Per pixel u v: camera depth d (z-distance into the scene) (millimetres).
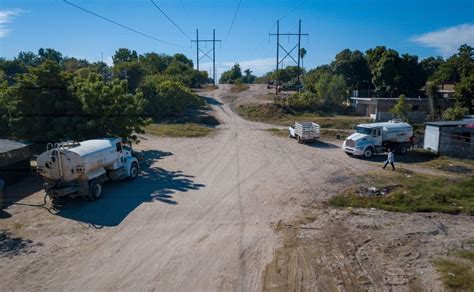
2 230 14672
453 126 31922
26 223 15414
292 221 16141
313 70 97188
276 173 24438
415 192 20156
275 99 62531
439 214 17391
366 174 24484
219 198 19172
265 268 11992
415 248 13484
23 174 22141
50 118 24203
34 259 12375
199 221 15992
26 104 23844
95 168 18578
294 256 12812
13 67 83938
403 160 29797
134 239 14070
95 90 24625
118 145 20969
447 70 74750
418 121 53438
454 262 12352
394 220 16406
